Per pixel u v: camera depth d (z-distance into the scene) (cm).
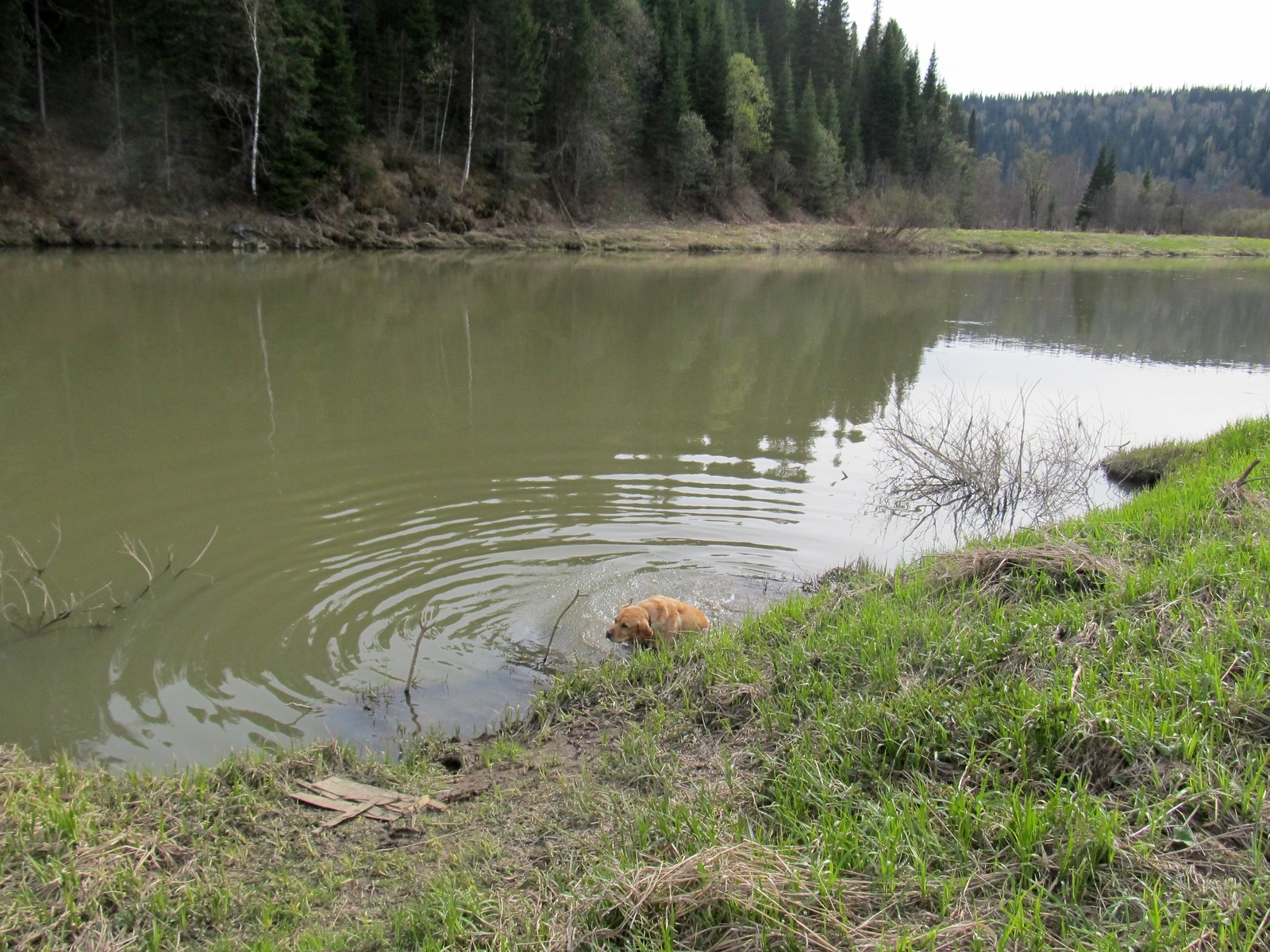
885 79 7688
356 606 679
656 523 868
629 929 300
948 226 6250
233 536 801
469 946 304
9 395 1262
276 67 3559
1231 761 343
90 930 324
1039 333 2197
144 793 414
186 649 605
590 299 2516
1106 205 8744
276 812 407
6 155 3209
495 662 604
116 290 2234
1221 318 2617
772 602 695
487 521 856
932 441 1141
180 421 1167
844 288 3173
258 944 313
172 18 3425
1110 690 392
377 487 942
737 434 1198
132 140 3475
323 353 1620
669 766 425
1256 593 463
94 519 834
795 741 415
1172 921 272
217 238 3506
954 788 351
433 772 454
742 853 317
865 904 298
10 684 555
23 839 368
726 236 5316
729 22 7150
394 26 4581
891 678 452
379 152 4303
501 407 1302
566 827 384
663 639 607
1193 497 714
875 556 797
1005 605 528
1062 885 294
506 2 4466
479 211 4419
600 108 4962
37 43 3375
